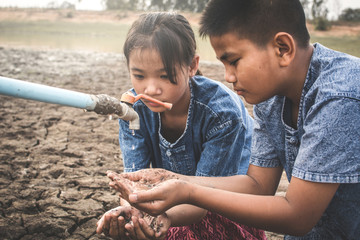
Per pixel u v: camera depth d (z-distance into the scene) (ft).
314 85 4.22
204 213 5.42
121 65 31.94
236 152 5.93
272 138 5.23
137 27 4.81
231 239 5.51
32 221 7.73
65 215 7.99
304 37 4.27
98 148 12.10
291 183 4.25
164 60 4.60
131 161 5.93
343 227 4.68
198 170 5.67
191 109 5.58
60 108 16.88
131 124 4.45
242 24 4.00
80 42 59.11
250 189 5.33
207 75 25.61
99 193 9.02
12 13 124.06
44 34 80.33
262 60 4.11
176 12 5.24
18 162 10.63
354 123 3.87
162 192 3.93
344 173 3.94
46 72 26.86
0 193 8.79
